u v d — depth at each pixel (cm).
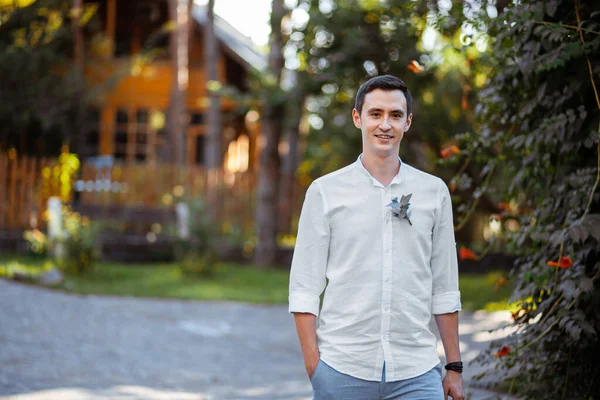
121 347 852
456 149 513
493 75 483
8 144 1955
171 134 2036
